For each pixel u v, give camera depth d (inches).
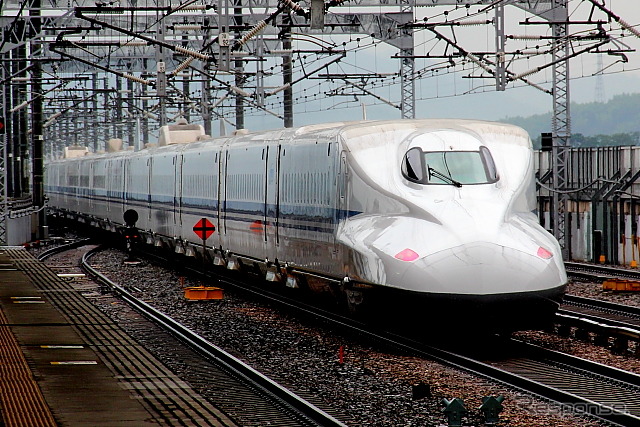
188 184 4210.1
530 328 2042.3
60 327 2267.5
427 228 2021.4
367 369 1804.9
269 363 1918.1
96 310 2652.6
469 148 2177.7
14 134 6850.4
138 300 2989.7
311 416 1421.0
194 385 1606.8
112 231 6166.3
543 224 5206.7
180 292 3321.9
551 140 4456.2
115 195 5979.3
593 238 4616.1
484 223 2003.0
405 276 1968.5
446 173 2124.8
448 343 2127.2
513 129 2293.3
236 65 5964.6
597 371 1776.6
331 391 1625.2
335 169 2379.4
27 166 7652.6
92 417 1263.5
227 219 3580.2
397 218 2096.5
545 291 1962.4
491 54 4116.6
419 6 5290.4
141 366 1718.8
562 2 4338.1
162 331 2369.6
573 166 4968.0
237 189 3440.0
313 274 2578.7
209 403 1384.1
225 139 3740.2
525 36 4069.9
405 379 1724.9
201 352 2038.6
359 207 2237.9
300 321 2554.1
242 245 3390.7
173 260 4768.7
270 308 2854.3
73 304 2800.2
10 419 1245.7
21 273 3816.4
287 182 2847.0
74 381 1541.6
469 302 1925.4
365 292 2110.0
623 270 3937.0
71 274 3919.8
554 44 4097.0
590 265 4195.4
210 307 2893.7
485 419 1357.0
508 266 1942.7
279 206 2935.5
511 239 1989.4
